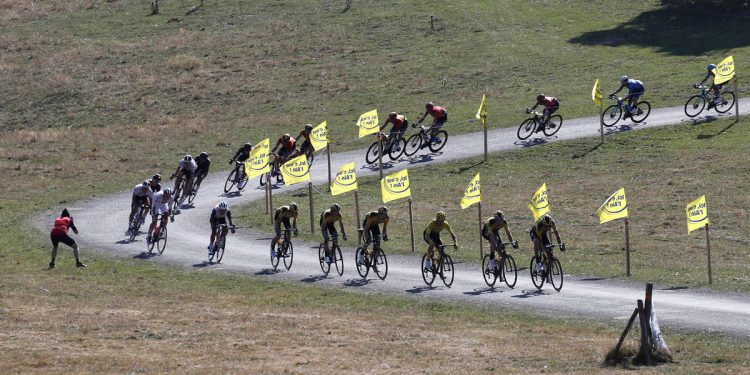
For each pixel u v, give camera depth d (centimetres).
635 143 17975
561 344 7575
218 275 11294
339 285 10575
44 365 6694
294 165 13538
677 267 11225
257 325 8250
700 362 7012
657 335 7069
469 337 7850
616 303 9406
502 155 18050
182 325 8206
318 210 15225
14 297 9475
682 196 14925
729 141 17538
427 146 18900
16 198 17050
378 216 10644
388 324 8412
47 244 13512
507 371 6631
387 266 11544
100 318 8450
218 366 6681
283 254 11450
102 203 16562
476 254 12169
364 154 19275
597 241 12788
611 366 6869
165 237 12775
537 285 10269
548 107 18700
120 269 11756
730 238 12681
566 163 17325
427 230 10269
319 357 7000
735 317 8619
